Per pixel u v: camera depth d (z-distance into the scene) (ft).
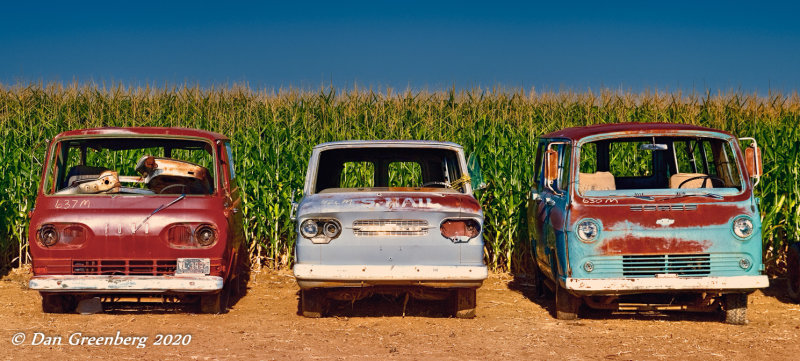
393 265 23.22
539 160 31.40
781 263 36.86
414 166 39.81
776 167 35.40
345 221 23.36
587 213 23.86
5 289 31.94
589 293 23.49
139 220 24.56
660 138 28.76
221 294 27.32
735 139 25.03
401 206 23.48
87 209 24.80
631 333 23.88
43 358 19.95
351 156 27.78
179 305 27.73
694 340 22.85
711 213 23.76
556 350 21.45
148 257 24.50
